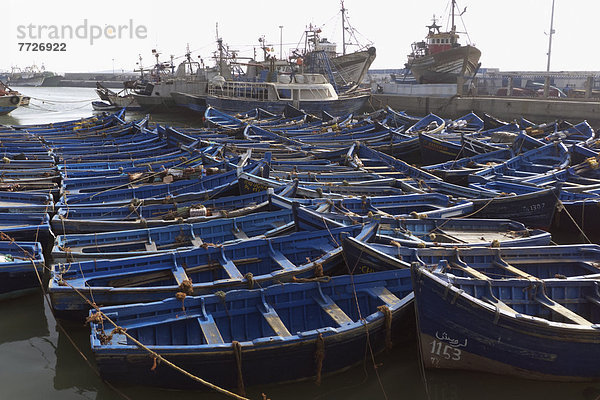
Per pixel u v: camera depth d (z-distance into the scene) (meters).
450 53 71.38
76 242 15.18
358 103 57.56
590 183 23.61
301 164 27.56
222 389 9.69
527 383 11.15
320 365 10.62
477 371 11.23
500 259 13.58
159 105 71.25
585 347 10.41
